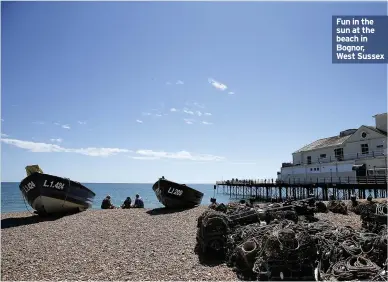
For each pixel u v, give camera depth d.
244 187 67.25
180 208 20.27
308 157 50.94
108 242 11.38
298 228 8.84
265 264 7.52
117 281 7.43
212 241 9.49
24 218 17.86
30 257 9.62
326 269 7.60
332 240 8.51
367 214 12.34
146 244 10.98
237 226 10.70
